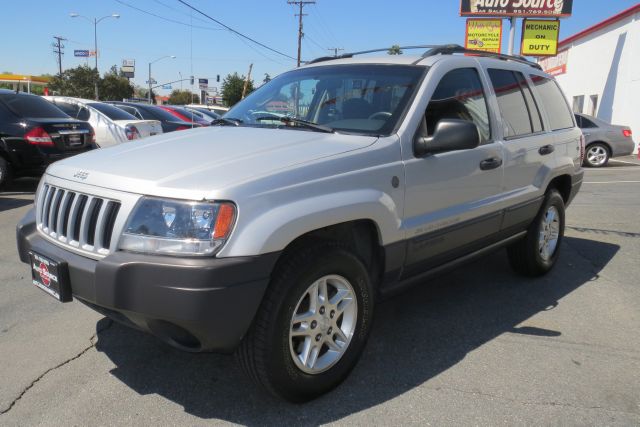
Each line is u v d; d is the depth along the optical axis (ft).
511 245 15.61
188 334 8.40
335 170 9.27
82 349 11.15
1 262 16.78
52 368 10.36
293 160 9.04
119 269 7.84
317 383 9.27
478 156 12.36
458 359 11.07
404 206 10.53
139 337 11.75
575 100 83.92
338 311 9.55
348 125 11.16
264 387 8.78
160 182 8.23
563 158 16.26
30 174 29.58
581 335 12.36
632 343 11.97
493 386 10.03
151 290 7.74
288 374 8.77
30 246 9.80
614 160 57.72
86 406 9.14
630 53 65.82
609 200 30.12
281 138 10.34
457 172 11.75
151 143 10.59
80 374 10.16
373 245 10.43
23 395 9.41
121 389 9.69
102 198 8.65
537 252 15.74
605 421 8.97
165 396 9.50
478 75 13.12
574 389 9.97
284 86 13.30
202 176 8.32
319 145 9.84
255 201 8.13
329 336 9.47
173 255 7.81
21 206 25.54
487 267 17.40
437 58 12.24
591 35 77.41
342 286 9.54
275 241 8.11
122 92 192.85
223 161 8.93
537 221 15.47
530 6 73.97
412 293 14.96
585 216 25.66
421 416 9.03
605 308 14.05
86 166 9.52
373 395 9.64
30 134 28.12
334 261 9.06
